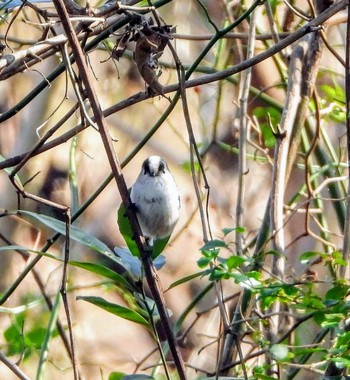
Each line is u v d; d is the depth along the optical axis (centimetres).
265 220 865
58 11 568
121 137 1578
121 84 1497
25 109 1250
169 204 835
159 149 1611
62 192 1445
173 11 1429
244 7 1130
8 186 1275
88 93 580
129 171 1639
